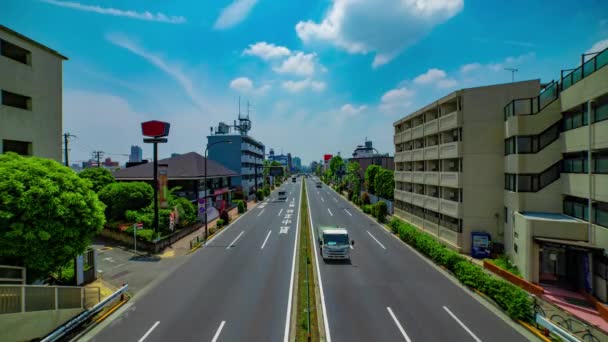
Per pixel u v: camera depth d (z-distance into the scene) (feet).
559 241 50.24
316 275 60.54
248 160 224.53
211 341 36.70
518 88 70.23
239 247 82.99
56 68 65.05
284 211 153.79
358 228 110.42
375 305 46.78
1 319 31.89
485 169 73.00
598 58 46.42
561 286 52.19
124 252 77.10
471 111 74.23
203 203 102.53
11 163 39.47
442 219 87.76
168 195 101.30
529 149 61.77
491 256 70.54
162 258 72.43
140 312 44.50
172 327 40.11
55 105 64.80
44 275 42.68
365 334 38.27
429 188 95.86
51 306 37.81
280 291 52.37
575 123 54.24
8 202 36.09
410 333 38.50
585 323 38.63
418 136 100.89
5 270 37.68
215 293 51.49
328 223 120.26
